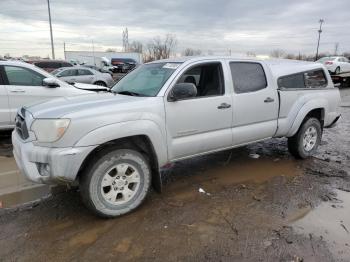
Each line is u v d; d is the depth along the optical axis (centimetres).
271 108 527
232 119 478
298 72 575
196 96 444
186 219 380
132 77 497
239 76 493
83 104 381
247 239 339
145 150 401
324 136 801
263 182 495
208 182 494
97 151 367
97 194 365
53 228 361
